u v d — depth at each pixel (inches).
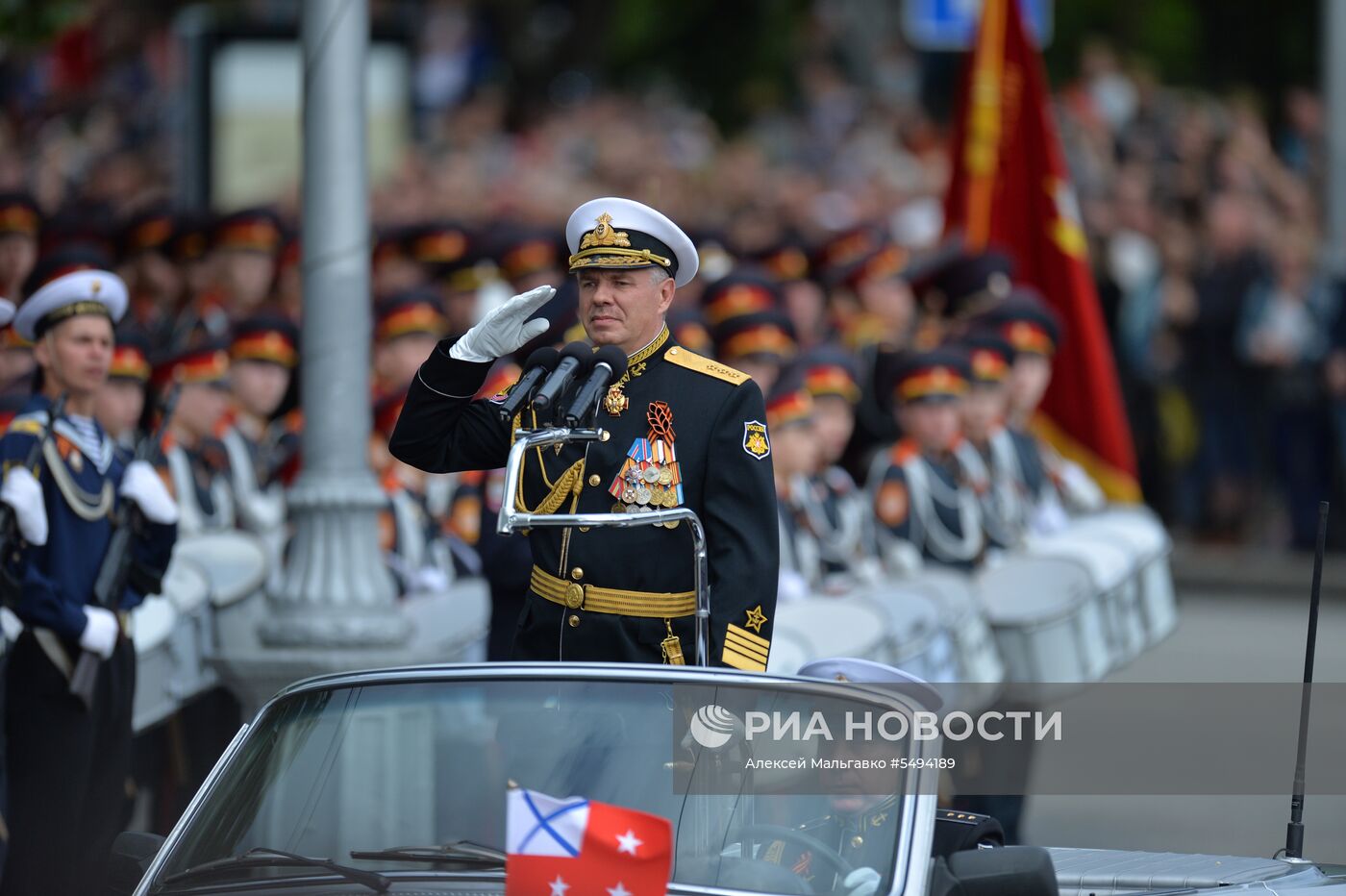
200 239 1786.4
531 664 727.7
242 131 2258.9
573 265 820.6
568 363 778.8
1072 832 1316.4
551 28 3858.3
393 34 2559.1
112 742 1033.5
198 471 1389.0
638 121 3366.1
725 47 3870.6
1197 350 2524.6
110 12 3186.5
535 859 652.1
